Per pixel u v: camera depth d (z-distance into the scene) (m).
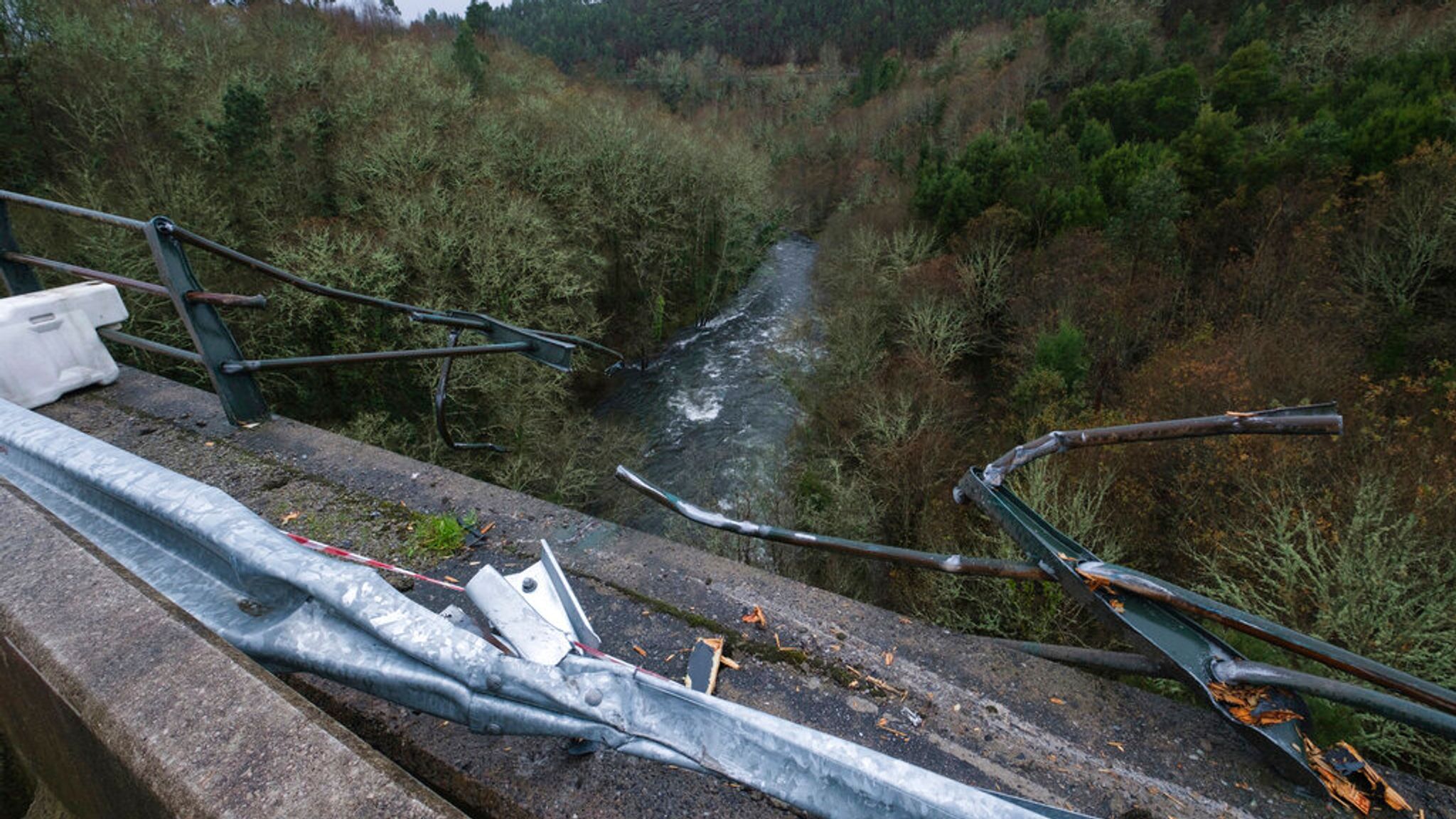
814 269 35.84
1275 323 19.56
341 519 2.26
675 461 21.20
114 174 15.78
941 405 19.78
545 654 1.22
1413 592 8.21
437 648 1.08
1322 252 20.98
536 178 23.59
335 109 22.28
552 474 18.75
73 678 0.95
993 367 24.52
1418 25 37.31
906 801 0.93
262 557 1.19
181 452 2.58
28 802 1.28
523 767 1.41
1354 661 1.34
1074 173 30.97
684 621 1.92
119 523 1.48
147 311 13.25
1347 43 39.19
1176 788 1.51
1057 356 19.83
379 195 18.27
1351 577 8.10
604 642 1.84
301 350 15.95
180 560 1.37
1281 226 23.12
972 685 1.75
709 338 29.69
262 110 18.38
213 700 0.93
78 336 2.92
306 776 0.84
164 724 0.90
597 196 25.45
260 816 0.79
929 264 26.08
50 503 1.57
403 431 16.47
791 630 1.90
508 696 1.06
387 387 17.09
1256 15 45.66
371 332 15.96
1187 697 4.02
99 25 18.45
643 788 1.38
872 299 25.05
